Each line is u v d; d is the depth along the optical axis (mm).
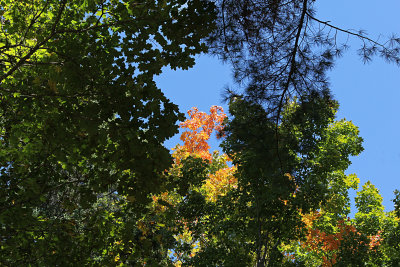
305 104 7746
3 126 7484
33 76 6852
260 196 12484
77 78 6121
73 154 6980
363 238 13438
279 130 8258
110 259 7422
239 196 13930
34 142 7059
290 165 8555
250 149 8016
